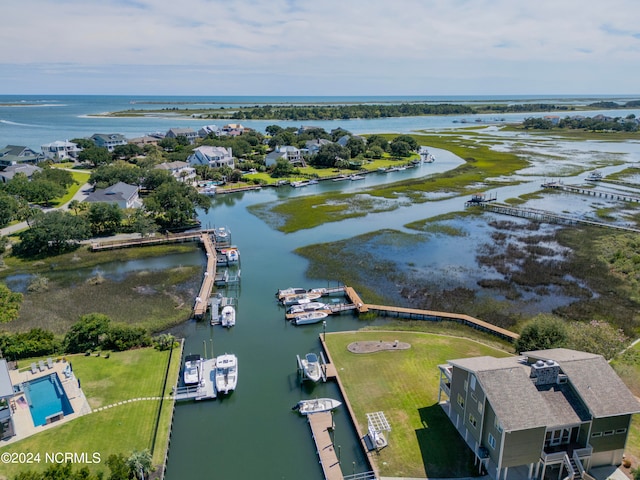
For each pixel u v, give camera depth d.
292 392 40.12
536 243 76.94
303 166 148.75
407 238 79.56
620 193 111.25
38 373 40.66
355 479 30.03
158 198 85.81
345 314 54.53
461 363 32.50
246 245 77.38
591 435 28.83
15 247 72.19
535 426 27.16
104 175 107.81
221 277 63.34
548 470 29.86
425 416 35.66
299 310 53.81
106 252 73.38
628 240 75.12
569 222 87.94
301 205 103.19
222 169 128.75
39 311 53.81
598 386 29.25
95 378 40.03
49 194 94.31
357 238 79.69
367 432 34.00
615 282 61.91
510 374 29.73
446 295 58.38
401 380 40.25
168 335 46.00
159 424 34.69
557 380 30.06
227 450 33.59
